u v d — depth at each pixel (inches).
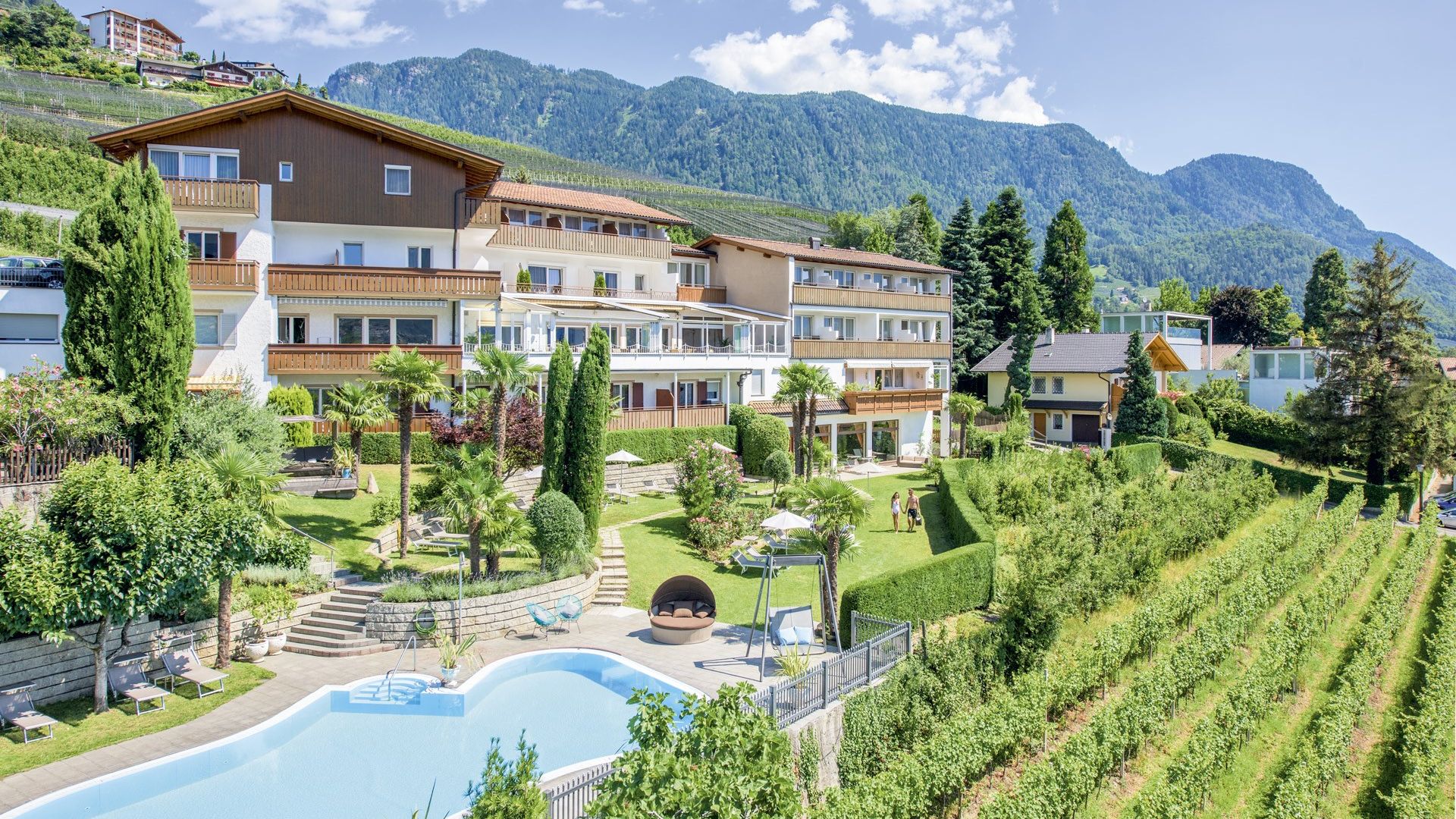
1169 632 1085.8
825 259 2336.4
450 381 1608.0
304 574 1015.0
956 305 3063.5
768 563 956.0
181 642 856.3
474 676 864.9
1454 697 956.0
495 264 1897.1
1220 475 1732.3
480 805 453.4
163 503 763.4
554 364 1210.0
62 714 752.3
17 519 716.0
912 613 984.3
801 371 1688.0
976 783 767.7
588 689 846.5
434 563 1126.4
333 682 844.6
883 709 770.2
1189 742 771.4
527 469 1425.9
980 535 1198.3
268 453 1175.0
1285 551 1462.8
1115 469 1791.3
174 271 1058.7
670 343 1913.1
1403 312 2037.4
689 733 483.8
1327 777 795.4
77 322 1025.5
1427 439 1979.6
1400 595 1237.1
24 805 606.9
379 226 1636.3
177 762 679.7
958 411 2240.4
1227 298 4468.5
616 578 1167.6
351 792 641.6
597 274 2063.2
